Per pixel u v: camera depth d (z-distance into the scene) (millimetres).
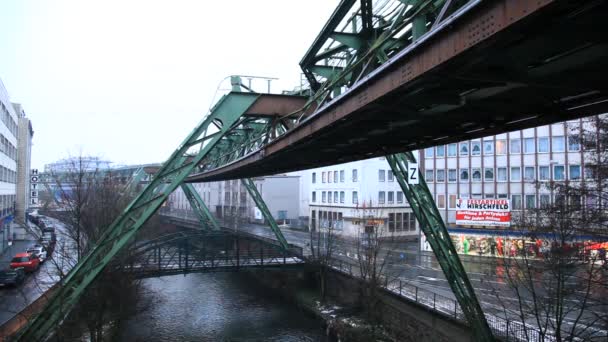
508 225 41688
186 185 52219
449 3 6152
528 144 43844
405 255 45500
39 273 38406
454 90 7672
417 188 19188
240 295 40812
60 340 19406
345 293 32938
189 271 34250
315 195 71938
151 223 60156
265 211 39938
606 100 8312
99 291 22266
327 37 11281
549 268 15633
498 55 5922
